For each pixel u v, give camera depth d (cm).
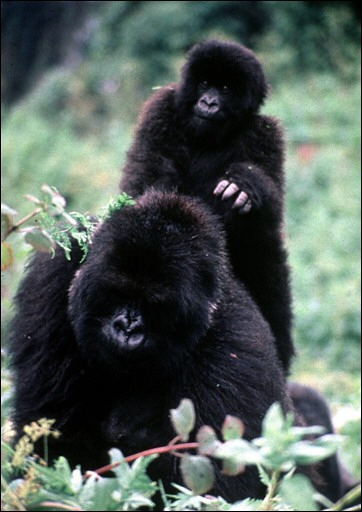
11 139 3838
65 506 549
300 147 3616
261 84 1306
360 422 1134
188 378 846
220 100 1259
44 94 4653
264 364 870
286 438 479
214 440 557
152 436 865
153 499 823
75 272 884
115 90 4562
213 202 1165
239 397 835
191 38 4419
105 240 807
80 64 4828
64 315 877
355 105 3850
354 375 1886
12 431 861
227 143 1262
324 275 2506
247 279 1164
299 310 2175
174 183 1233
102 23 4778
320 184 3262
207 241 844
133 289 786
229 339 865
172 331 813
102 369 861
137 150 1267
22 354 893
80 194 3481
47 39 4928
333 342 2072
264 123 1291
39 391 870
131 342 795
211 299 840
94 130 4478
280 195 1202
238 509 553
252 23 4406
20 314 921
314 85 4006
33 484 555
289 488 489
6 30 4856
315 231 2811
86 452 869
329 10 4288
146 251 789
